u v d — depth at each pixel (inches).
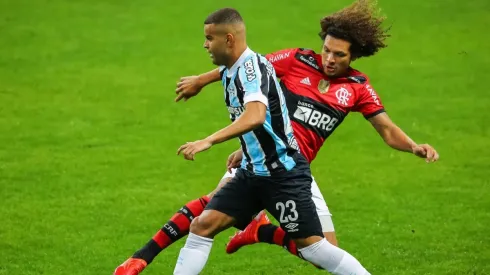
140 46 1734.7
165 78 1556.3
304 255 698.2
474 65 1605.6
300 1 2005.4
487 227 950.4
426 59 1644.9
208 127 1323.8
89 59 1656.0
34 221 967.6
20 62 1627.7
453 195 1052.5
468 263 852.0
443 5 1963.6
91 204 1023.6
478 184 1089.4
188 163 1178.0
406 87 1502.2
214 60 670.5
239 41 664.4
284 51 762.2
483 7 1946.4
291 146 689.6
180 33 1813.5
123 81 1537.9
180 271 697.0
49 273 829.8
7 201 1026.1
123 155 1200.8
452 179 1109.7
